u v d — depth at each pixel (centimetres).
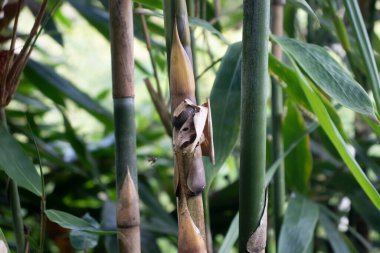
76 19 244
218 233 159
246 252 98
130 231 105
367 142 164
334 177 156
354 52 135
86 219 121
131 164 106
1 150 109
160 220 154
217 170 111
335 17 127
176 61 94
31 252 142
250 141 97
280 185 132
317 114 105
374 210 147
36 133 165
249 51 96
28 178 110
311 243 132
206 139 95
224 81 117
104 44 358
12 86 111
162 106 132
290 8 146
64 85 158
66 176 189
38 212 172
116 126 105
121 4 104
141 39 140
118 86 105
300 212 130
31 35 109
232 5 181
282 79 121
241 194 98
